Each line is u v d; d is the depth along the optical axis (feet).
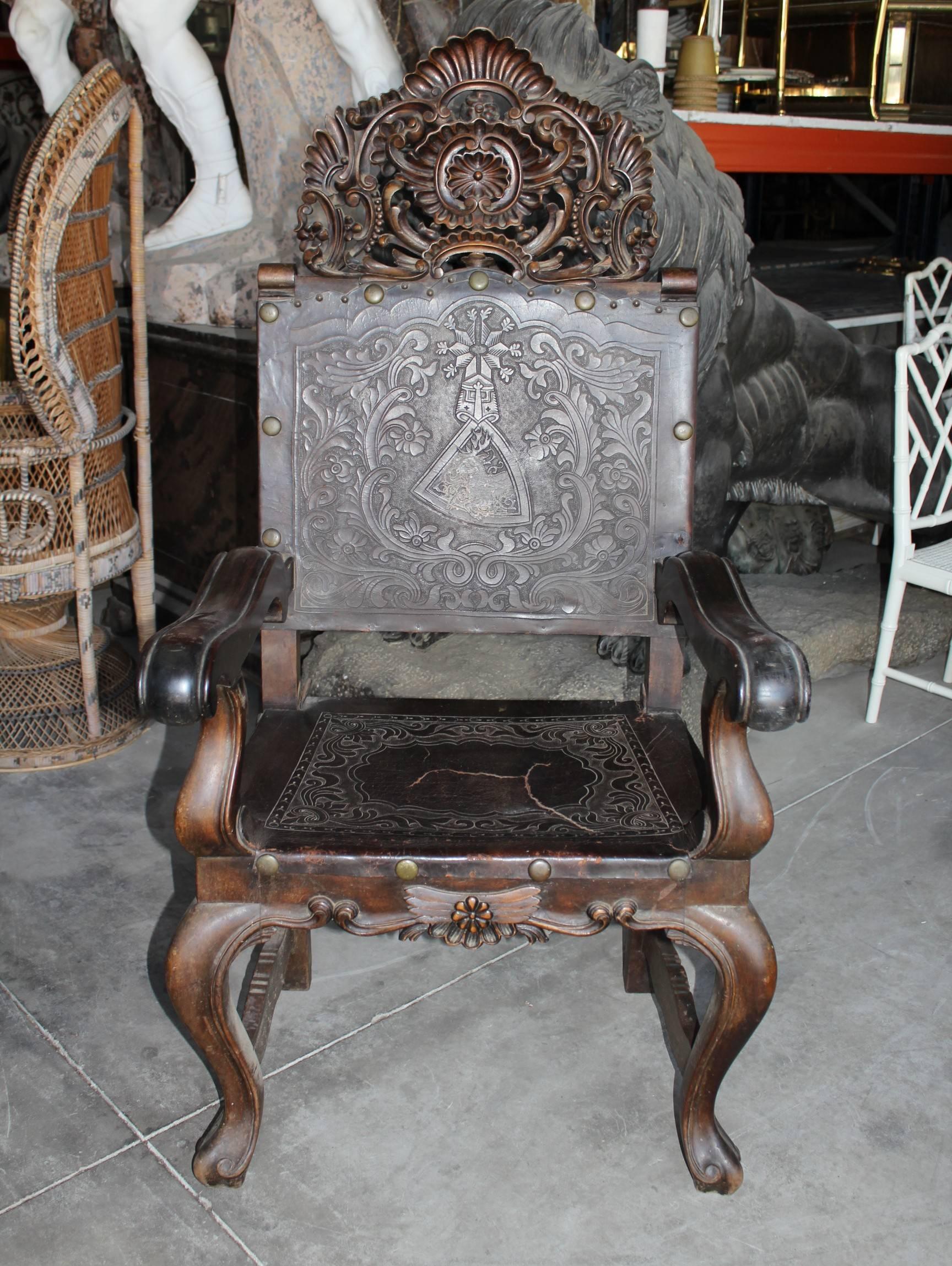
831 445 9.38
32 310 6.59
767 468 9.06
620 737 4.93
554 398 4.96
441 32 9.96
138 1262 4.23
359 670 8.07
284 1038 5.37
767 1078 5.15
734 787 3.93
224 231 9.82
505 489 5.02
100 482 7.66
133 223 7.73
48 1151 4.73
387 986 5.77
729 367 7.90
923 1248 4.31
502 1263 4.23
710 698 3.96
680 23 11.62
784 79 11.86
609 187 4.81
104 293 7.61
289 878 4.06
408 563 5.07
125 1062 5.22
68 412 7.02
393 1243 4.31
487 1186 4.57
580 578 5.09
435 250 4.87
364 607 5.09
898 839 7.11
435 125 4.73
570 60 6.13
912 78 12.64
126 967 5.85
